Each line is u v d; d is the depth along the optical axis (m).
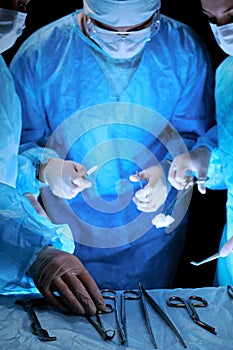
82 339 0.98
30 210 1.24
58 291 1.08
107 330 1.01
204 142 1.67
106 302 1.16
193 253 2.07
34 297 1.17
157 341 0.99
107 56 1.60
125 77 1.63
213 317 1.10
